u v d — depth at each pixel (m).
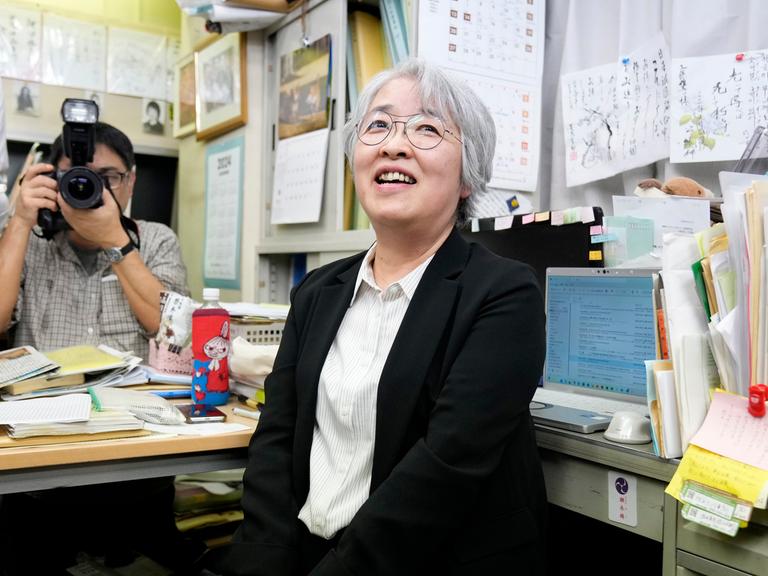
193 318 1.28
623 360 1.17
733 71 1.42
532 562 0.90
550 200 1.88
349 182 1.93
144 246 1.84
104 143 1.66
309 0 2.01
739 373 0.81
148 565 1.52
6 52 2.43
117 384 1.28
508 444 0.90
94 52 2.61
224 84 2.38
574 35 1.77
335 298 1.05
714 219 1.29
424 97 0.99
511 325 0.88
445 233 1.03
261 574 0.91
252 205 2.32
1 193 1.59
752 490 0.72
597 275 1.21
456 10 1.63
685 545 0.82
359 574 0.81
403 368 0.90
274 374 1.07
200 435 1.01
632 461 0.89
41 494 1.58
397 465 0.85
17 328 1.70
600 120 1.68
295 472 0.98
